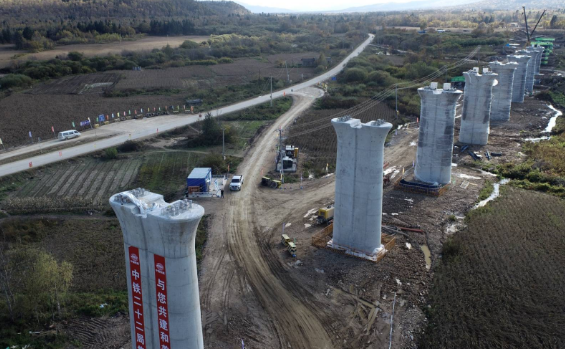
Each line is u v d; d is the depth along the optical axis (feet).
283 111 364.99
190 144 281.74
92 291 136.56
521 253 153.17
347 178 151.64
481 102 276.00
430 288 137.59
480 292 133.49
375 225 152.25
